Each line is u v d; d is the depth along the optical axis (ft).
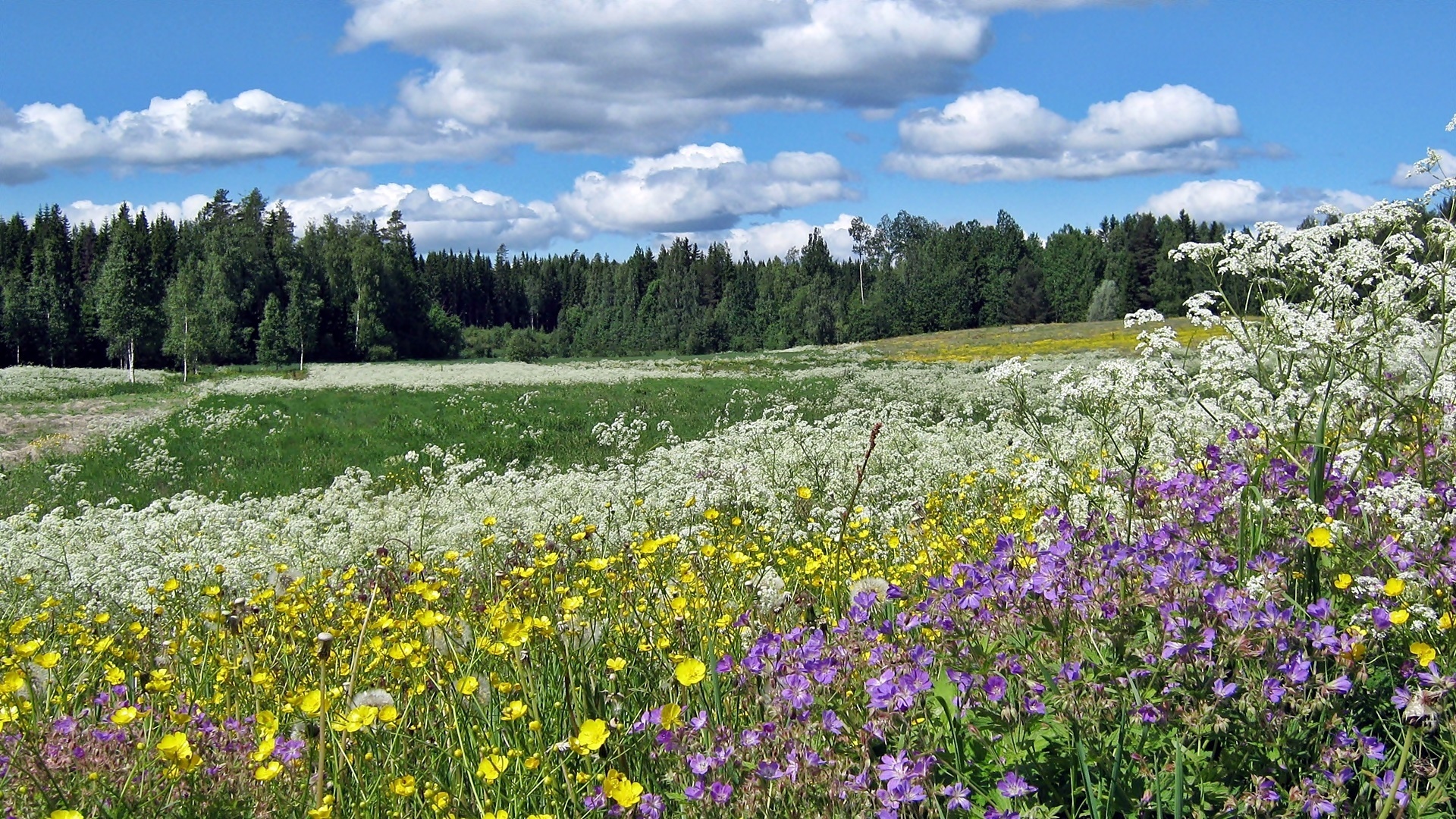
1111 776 7.97
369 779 10.00
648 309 415.03
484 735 10.23
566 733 10.18
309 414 81.71
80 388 131.64
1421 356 15.19
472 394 97.14
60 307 274.57
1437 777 7.87
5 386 133.49
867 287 447.83
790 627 11.95
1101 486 13.34
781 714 9.03
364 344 314.96
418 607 15.49
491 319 545.85
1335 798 7.58
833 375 117.70
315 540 27.66
